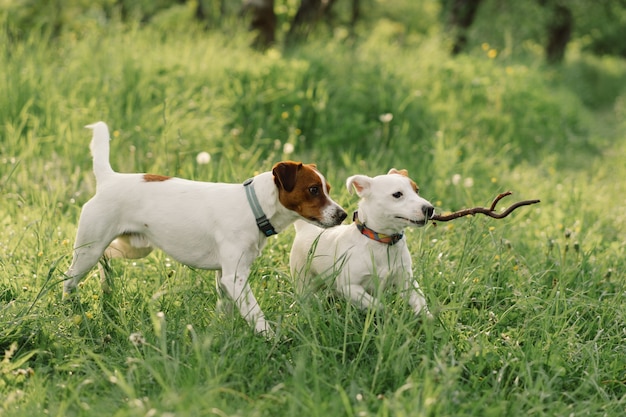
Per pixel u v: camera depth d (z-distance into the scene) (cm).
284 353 397
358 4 2320
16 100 768
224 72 938
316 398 321
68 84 827
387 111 938
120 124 763
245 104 898
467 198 718
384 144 870
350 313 402
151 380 354
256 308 411
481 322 443
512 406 346
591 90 2188
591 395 377
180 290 445
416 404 311
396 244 438
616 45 3262
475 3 2036
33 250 509
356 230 443
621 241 656
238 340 378
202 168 653
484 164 854
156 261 502
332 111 913
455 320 418
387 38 1408
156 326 339
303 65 985
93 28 1056
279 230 438
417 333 395
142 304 435
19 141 730
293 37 1356
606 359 415
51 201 608
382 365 369
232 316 415
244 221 421
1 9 1073
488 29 2016
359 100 941
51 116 758
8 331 396
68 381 354
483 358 394
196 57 975
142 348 385
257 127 867
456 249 534
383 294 402
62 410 317
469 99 1120
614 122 1648
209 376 338
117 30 1046
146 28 1116
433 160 807
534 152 1074
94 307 446
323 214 419
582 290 505
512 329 434
